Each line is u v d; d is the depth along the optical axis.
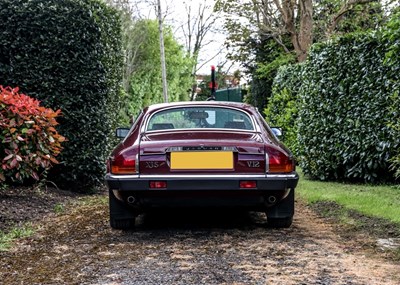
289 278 3.69
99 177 8.53
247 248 4.66
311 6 18.34
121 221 5.48
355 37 8.84
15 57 8.09
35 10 8.08
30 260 4.27
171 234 5.35
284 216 5.45
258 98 23.83
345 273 3.81
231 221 6.12
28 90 8.11
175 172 4.96
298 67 13.16
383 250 4.49
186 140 5.09
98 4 9.03
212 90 17.48
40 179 8.14
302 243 4.84
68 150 8.25
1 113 6.61
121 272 3.90
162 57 23.17
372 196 7.38
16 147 6.53
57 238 5.13
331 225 5.75
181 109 5.73
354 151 8.98
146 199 5.06
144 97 28.98
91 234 5.35
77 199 7.87
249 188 4.93
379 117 8.30
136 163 4.98
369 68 8.53
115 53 10.10
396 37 6.58
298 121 10.99
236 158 5.00
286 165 5.06
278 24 19.98
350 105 8.98
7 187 7.63
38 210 6.63
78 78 8.19
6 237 5.04
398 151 7.32
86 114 8.27
